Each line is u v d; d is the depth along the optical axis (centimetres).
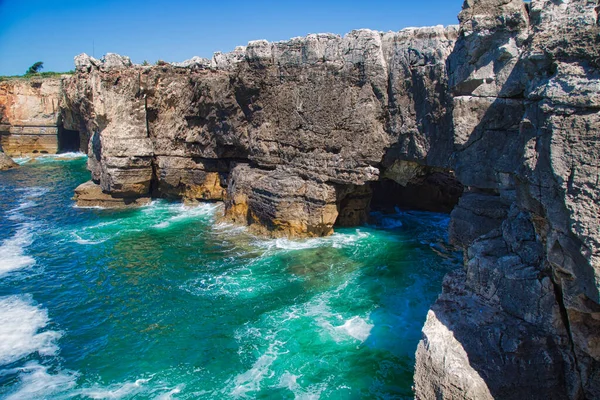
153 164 3756
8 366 1617
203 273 2316
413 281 2133
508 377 984
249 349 1664
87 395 1462
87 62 4331
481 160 1590
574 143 841
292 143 2762
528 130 1001
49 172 5369
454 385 991
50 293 2167
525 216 1189
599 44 876
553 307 995
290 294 2053
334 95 2488
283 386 1464
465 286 1215
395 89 2245
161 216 3397
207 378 1521
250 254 2519
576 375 963
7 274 2392
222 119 3178
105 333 1816
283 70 2700
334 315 1862
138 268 2423
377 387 1441
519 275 1062
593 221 802
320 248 2538
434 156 2122
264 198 2756
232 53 3181
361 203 2908
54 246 2803
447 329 1100
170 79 3550
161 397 1440
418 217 3139
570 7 985
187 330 1806
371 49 2289
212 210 3466
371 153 2397
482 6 1538
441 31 2034
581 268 834
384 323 1788
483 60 1534
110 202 3756
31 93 6538
